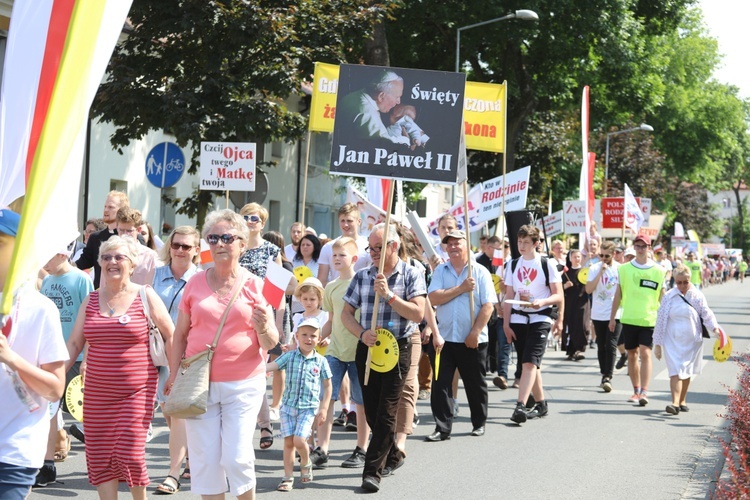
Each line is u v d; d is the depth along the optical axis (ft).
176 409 47.55
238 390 49.01
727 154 494.59
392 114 67.72
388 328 64.90
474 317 81.30
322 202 327.67
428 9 263.29
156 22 177.27
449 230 103.60
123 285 52.54
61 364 37.35
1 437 36.35
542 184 344.90
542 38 273.54
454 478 68.33
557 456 76.59
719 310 337.11
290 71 176.86
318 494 63.31
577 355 150.92
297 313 88.94
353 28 184.55
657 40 333.42
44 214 36.76
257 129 176.96
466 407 101.76
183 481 66.08
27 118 40.52
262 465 71.97
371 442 64.39
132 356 51.90
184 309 50.19
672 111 451.53
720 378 129.39
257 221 78.33
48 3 40.55
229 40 175.63
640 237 105.40
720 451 79.20
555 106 319.88
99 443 51.67
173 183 132.26
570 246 339.36
